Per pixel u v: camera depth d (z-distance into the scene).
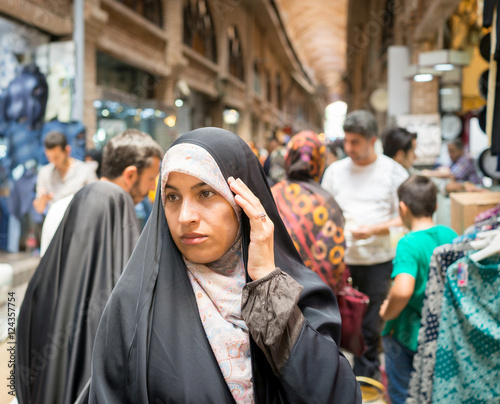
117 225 1.77
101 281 1.70
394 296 2.18
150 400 1.08
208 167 1.09
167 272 1.16
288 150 2.55
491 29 2.36
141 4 9.70
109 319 1.15
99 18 7.03
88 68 7.07
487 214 2.20
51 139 3.74
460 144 5.64
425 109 7.39
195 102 13.66
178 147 1.11
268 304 1.08
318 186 2.48
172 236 1.14
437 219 3.33
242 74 18.19
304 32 28.47
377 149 6.87
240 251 1.19
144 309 1.11
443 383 1.78
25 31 5.82
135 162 1.92
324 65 37.84
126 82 9.81
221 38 14.95
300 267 1.26
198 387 1.08
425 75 6.27
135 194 2.01
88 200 1.79
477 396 1.74
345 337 2.54
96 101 7.10
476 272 1.74
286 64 28.50
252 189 1.19
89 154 3.98
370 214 3.19
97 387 1.10
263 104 21.03
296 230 2.29
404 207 2.34
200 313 1.15
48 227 2.09
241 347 1.12
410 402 1.90
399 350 2.34
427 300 1.86
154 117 7.68
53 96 5.74
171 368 1.08
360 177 3.24
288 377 1.07
